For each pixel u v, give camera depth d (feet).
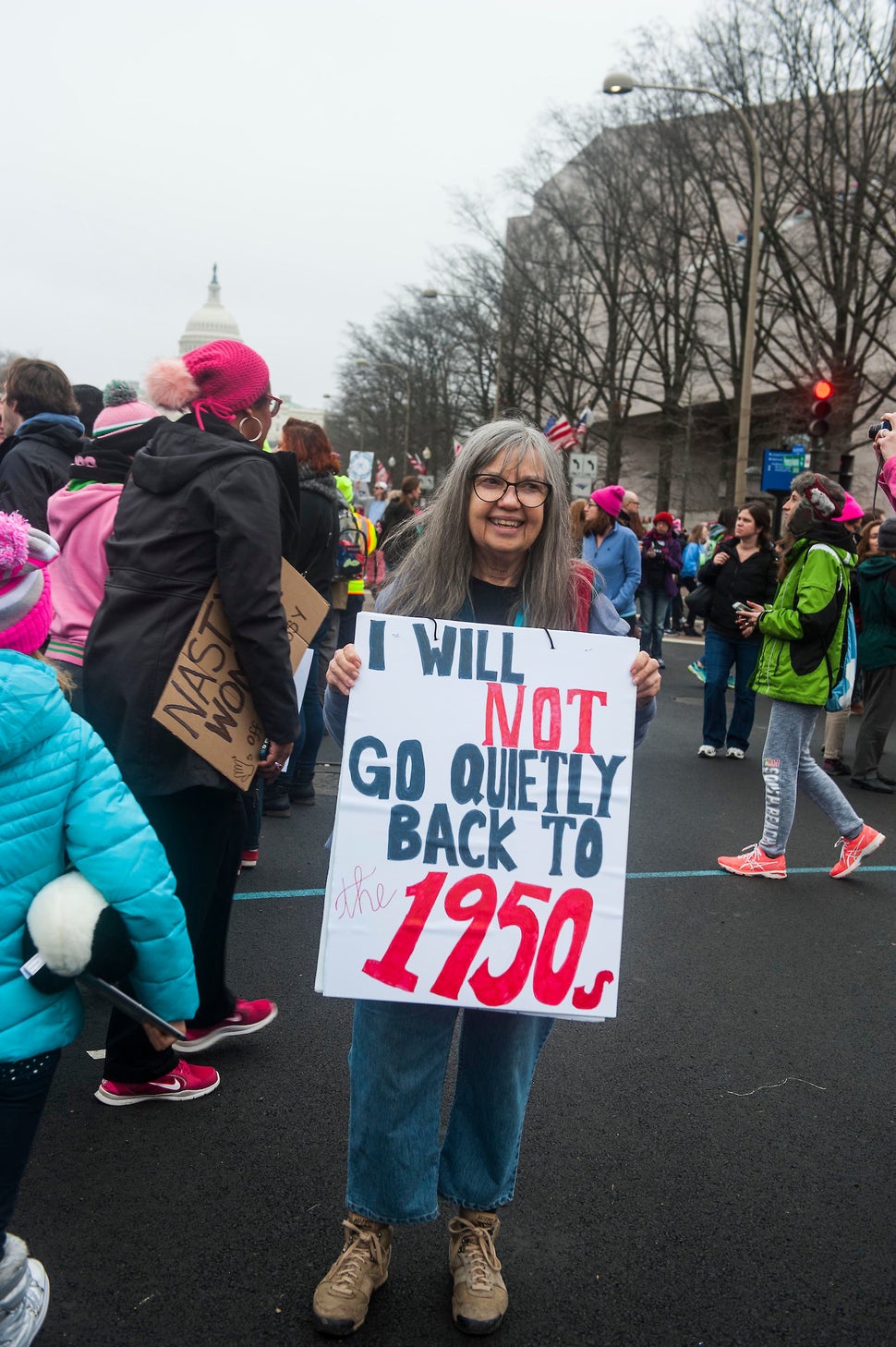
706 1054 11.93
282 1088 10.75
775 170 88.99
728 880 18.29
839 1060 11.93
